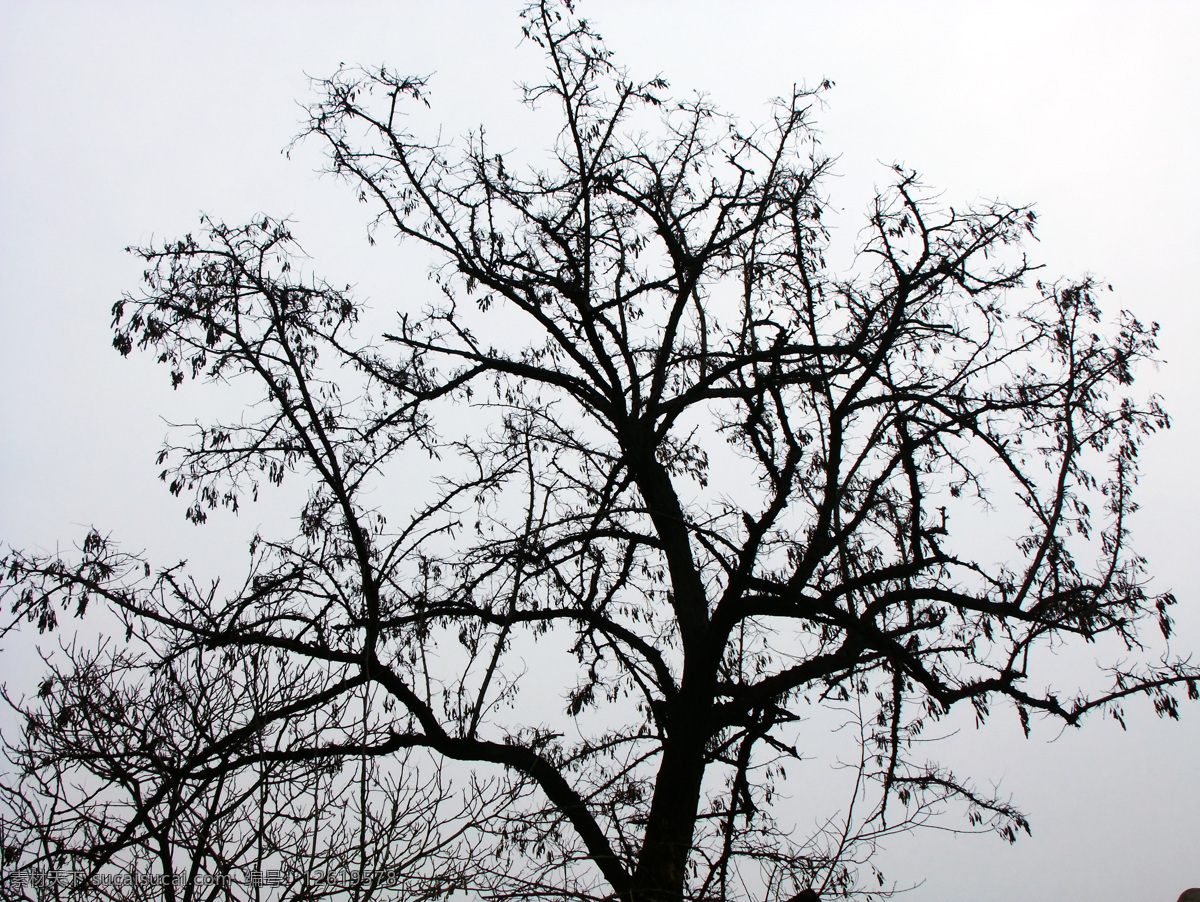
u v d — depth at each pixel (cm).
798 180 1303
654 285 1323
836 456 1078
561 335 1294
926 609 1156
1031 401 1148
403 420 1165
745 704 1072
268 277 1082
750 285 1343
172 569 859
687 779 1052
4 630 780
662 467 1275
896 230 1118
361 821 644
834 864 913
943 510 1046
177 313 1044
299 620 983
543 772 1039
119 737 719
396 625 1030
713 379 1220
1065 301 1195
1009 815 1071
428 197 1298
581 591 1251
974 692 1048
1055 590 1084
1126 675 1073
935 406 1100
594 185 1322
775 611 1056
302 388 1044
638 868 995
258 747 734
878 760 1085
